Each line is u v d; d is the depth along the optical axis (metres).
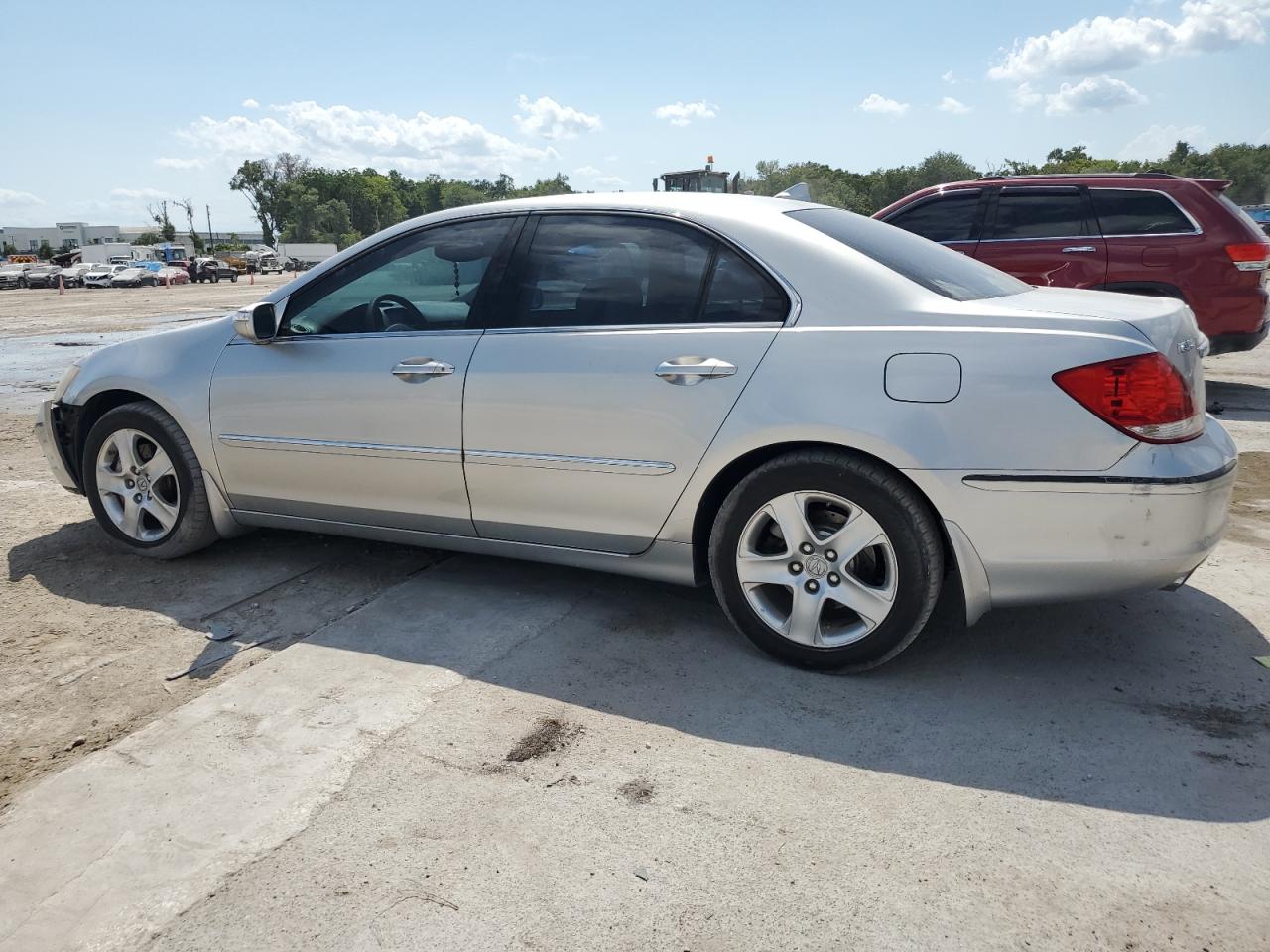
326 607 3.74
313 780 2.52
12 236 141.75
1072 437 2.69
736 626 3.21
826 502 3.00
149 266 56.34
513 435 3.39
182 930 2.01
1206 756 2.59
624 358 3.20
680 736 2.73
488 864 2.19
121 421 4.19
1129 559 2.71
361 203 149.88
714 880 2.12
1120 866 2.15
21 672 3.23
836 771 2.55
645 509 3.25
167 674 3.20
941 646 3.30
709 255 3.21
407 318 3.70
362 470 3.73
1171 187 7.43
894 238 3.49
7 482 5.75
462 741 2.71
